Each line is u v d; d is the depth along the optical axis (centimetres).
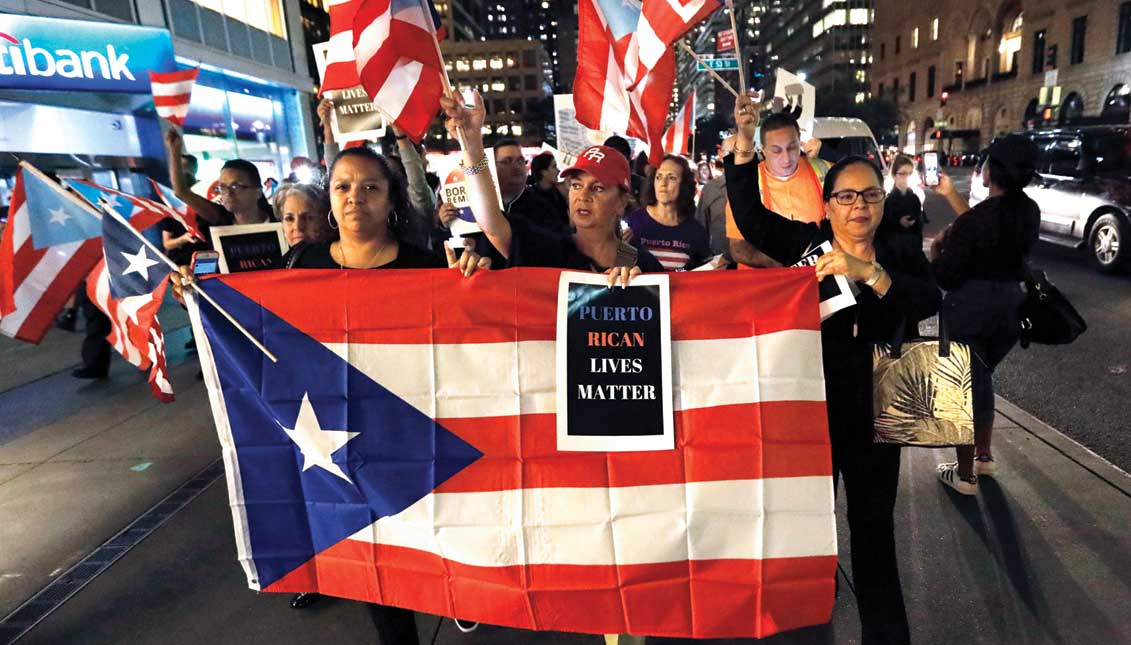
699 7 256
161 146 1268
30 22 904
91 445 452
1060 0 4872
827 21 9394
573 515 184
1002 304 288
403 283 187
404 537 188
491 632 250
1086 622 234
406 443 188
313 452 189
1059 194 876
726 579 183
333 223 281
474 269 187
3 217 923
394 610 199
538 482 184
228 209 417
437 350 187
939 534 293
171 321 845
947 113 6662
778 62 12288
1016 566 268
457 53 10131
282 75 1834
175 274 187
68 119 1057
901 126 7175
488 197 222
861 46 9175
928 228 1218
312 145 2083
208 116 1529
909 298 188
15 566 305
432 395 187
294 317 188
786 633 239
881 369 193
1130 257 776
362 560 191
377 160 212
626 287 184
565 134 721
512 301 186
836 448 200
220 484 385
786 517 181
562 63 19062
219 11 1532
